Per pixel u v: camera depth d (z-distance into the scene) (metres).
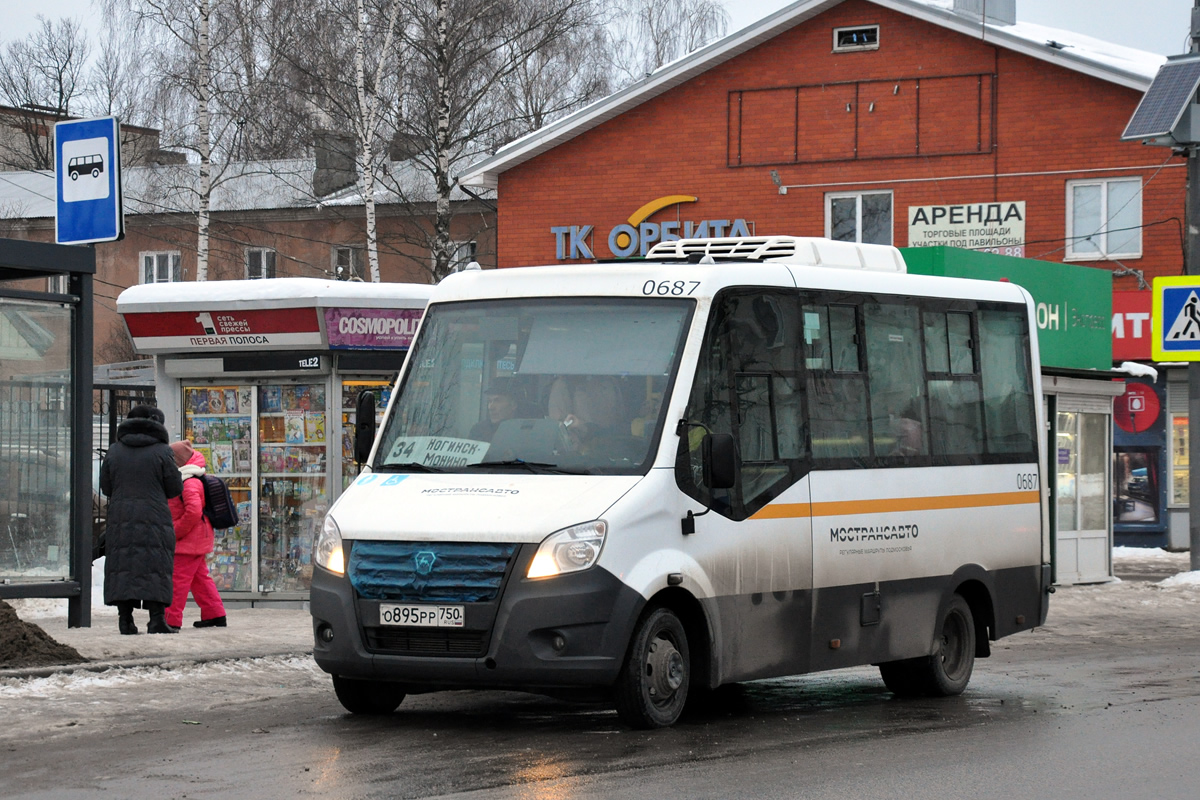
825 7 38.56
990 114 37.47
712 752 10.77
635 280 12.48
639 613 11.30
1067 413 27.83
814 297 13.41
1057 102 36.94
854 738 11.66
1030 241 37.09
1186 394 36.56
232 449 23.45
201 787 9.44
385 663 11.32
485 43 46.47
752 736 11.67
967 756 10.79
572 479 11.62
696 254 14.10
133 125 50.53
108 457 17.59
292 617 20.75
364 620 11.40
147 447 17.55
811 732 11.98
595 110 40.00
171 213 54.31
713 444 11.66
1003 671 16.73
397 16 45.06
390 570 11.34
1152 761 10.64
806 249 14.00
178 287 22.89
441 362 12.69
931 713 13.36
